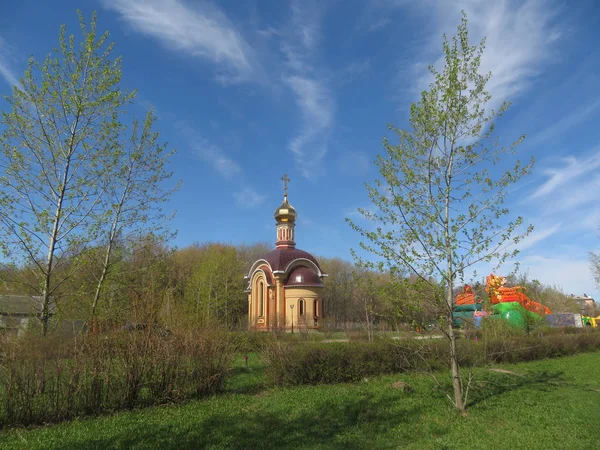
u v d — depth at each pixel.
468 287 10.02
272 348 12.45
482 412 9.39
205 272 38.84
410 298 9.52
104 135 13.05
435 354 13.48
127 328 10.23
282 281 44.12
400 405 9.80
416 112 9.87
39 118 12.40
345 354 12.74
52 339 8.94
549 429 8.21
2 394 8.05
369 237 9.55
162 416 8.69
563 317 32.91
